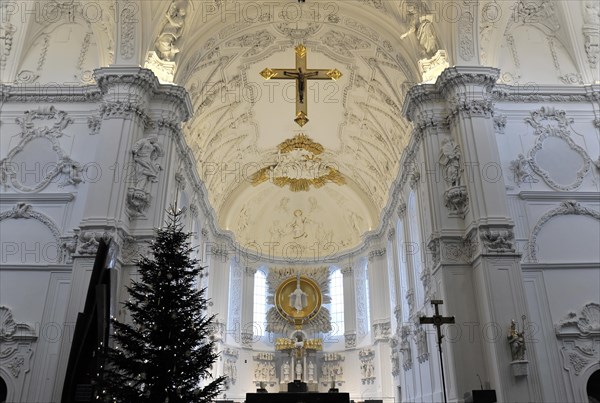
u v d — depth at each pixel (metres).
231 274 25.58
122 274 12.38
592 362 12.11
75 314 11.63
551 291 12.71
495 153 13.13
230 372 23.33
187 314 8.62
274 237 27.92
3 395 12.33
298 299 26.73
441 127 14.12
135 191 12.96
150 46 14.54
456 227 13.02
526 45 15.77
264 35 18.11
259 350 25.59
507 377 11.12
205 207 21.66
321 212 28.09
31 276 12.88
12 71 15.08
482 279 11.95
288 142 23.84
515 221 13.34
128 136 13.27
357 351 25.14
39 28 15.63
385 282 24.20
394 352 21.50
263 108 22.12
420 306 16.66
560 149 14.20
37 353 12.22
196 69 17.12
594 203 13.64
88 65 15.34
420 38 15.18
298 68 15.96
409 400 18.42
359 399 24.16
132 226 12.94
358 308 25.92
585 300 12.66
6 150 14.08
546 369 11.98
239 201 26.25
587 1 15.62
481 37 14.96
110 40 15.17
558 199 13.65
